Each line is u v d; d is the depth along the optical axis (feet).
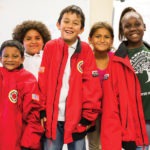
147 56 4.96
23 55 4.86
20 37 5.62
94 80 4.71
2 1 7.41
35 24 5.73
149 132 4.95
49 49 4.81
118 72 4.88
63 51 4.72
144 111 4.89
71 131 4.55
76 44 4.78
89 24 7.44
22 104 4.59
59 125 4.66
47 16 7.44
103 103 4.91
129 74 4.87
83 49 4.83
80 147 4.71
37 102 4.55
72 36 4.73
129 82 4.85
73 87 4.63
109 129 4.77
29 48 5.57
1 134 4.40
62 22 4.77
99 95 4.73
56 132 4.62
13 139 4.41
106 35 5.31
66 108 4.58
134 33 4.99
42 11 7.44
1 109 4.46
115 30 7.29
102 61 5.44
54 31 7.41
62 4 7.41
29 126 4.58
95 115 4.69
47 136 4.62
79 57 4.75
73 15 4.73
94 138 5.58
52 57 4.74
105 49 5.34
